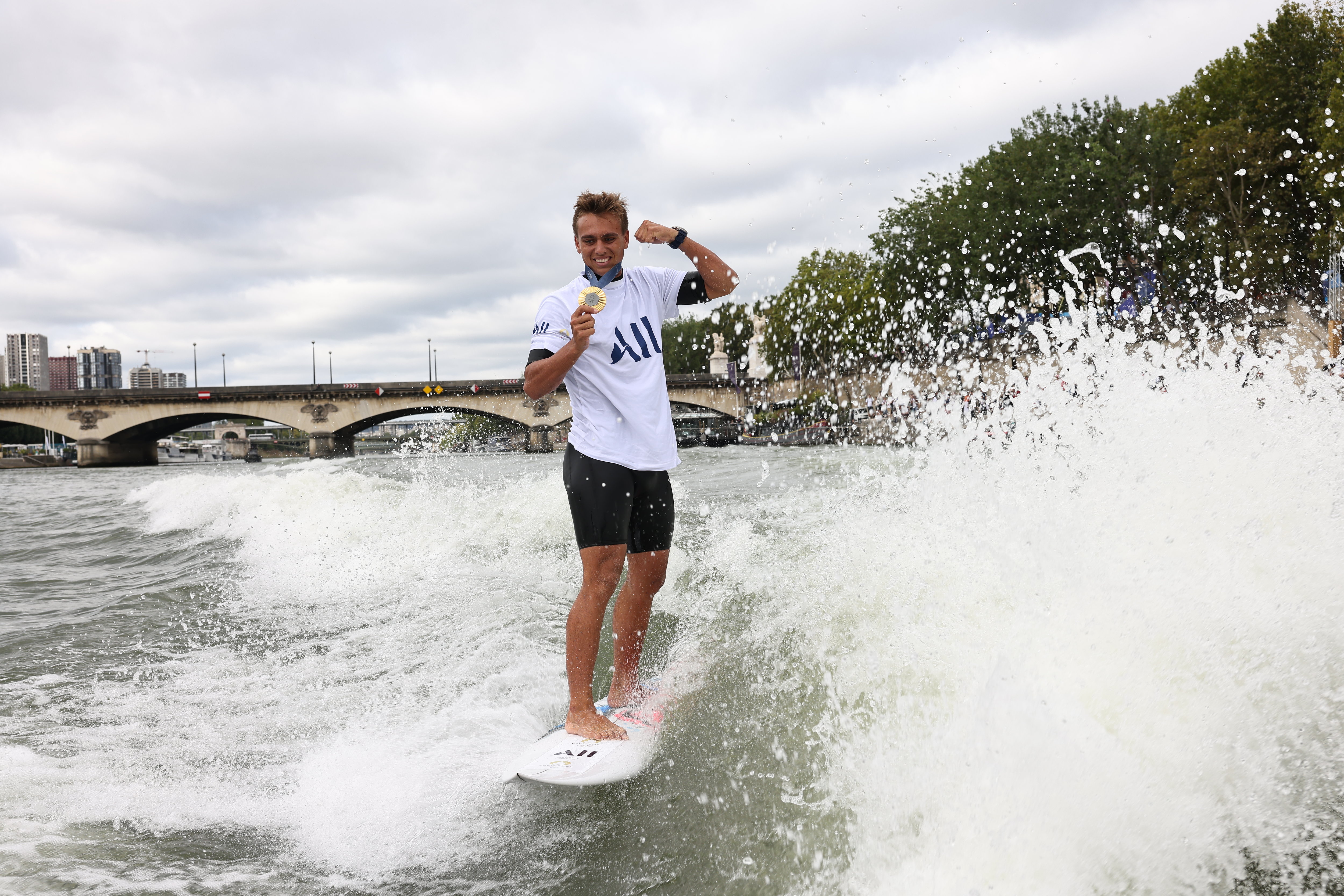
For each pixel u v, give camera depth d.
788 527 4.67
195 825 1.93
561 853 1.78
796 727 2.17
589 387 2.68
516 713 2.62
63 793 2.08
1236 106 28.77
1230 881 1.44
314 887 1.66
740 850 1.70
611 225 2.70
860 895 1.49
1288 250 17.16
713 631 3.05
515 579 4.62
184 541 7.34
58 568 6.30
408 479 9.59
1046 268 24.30
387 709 2.70
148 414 57.38
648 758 2.18
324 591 4.71
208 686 3.01
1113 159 28.59
